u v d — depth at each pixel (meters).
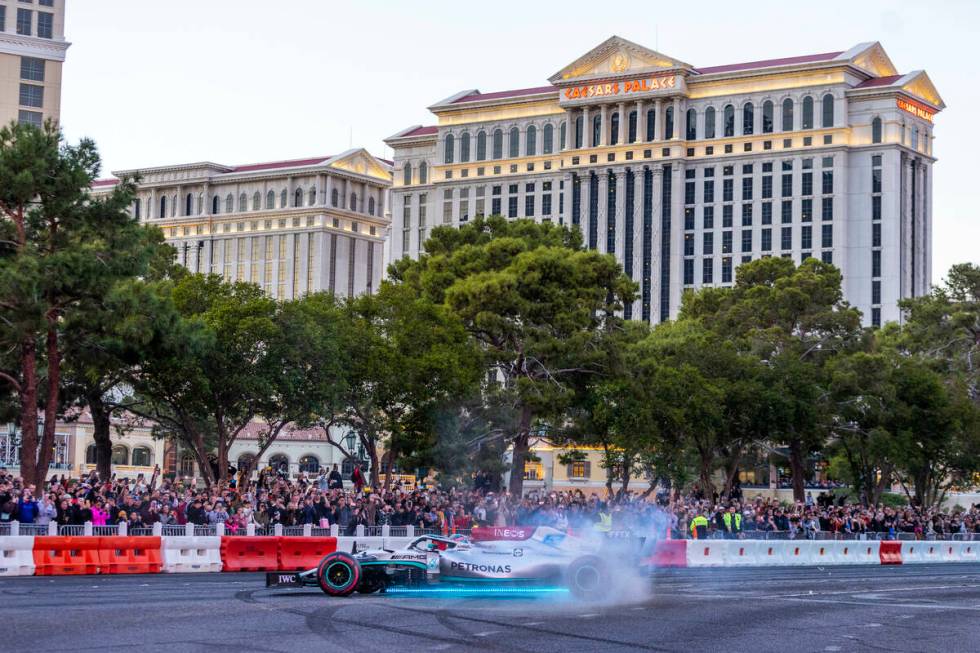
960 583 40.59
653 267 182.25
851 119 177.00
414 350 64.19
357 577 29.30
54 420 47.50
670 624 25.14
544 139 193.12
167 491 42.62
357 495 46.47
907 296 176.62
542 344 68.69
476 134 197.62
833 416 83.81
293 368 58.84
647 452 81.69
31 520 35.91
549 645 21.52
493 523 50.81
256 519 44.31
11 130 47.44
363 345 62.25
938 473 92.75
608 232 185.75
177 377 56.38
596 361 71.06
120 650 19.47
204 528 39.81
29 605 25.09
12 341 46.34
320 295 66.06
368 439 68.00
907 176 178.25
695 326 106.75
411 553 30.44
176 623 22.77
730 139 181.00
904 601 32.53
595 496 55.56
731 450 90.94
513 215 193.75
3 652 18.92
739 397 77.25
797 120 177.50
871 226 174.75
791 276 111.00
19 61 157.00
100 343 49.66
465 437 68.31
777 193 178.12
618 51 186.50
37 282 45.12
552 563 30.28
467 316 70.19
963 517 72.12
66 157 47.44
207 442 90.56
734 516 54.44
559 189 190.38
